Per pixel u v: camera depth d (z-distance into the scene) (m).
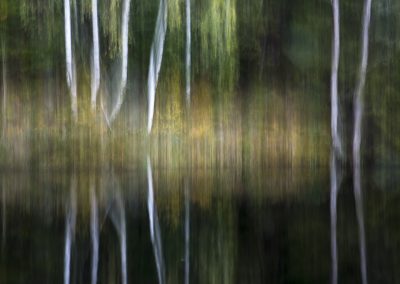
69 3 29.12
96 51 28.58
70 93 28.44
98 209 18.44
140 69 30.81
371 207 18.45
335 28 29.84
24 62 30.34
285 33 32.47
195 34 30.34
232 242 13.68
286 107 30.64
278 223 15.84
